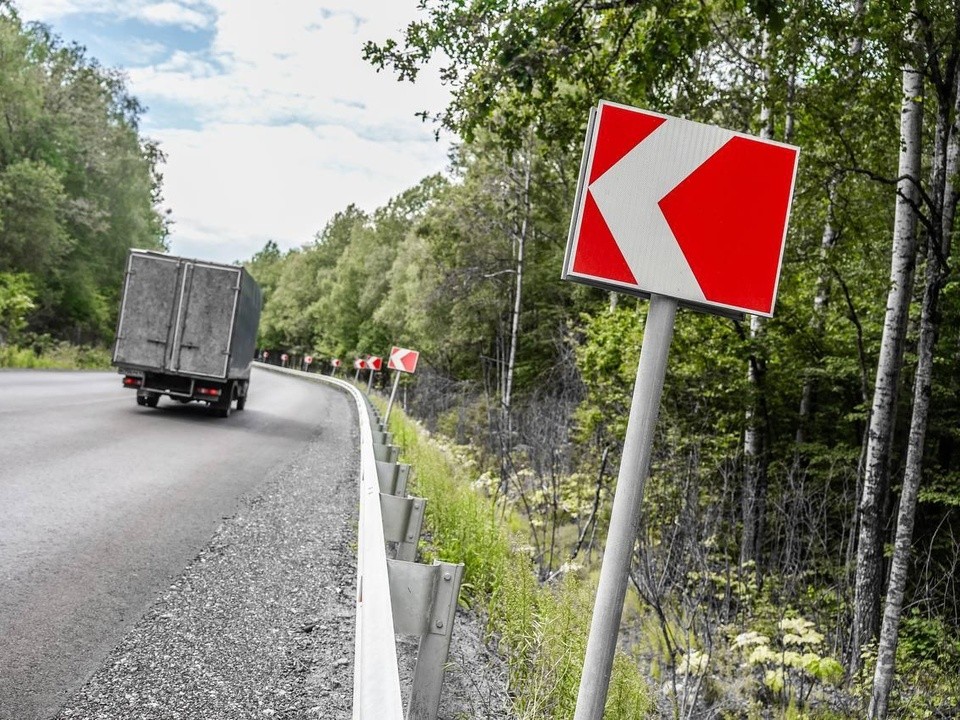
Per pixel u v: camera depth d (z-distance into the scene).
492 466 16.12
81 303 55.28
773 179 2.00
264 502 9.06
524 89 6.13
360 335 67.44
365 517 4.82
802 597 8.89
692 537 8.66
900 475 12.46
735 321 12.65
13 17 46.97
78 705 3.47
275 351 110.94
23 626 4.37
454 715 3.82
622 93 6.98
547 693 4.21
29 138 50.53
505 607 5.44
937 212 8.34
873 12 6.36
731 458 11.42
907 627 8.98
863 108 8.55
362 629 2.72
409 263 45.59
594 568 9.74
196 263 18.67
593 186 1.99
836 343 13.09
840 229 10.90
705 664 6.88
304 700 3.76
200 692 3.73
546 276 31.05
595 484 12.75
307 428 20.25
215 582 5.65
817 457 12.96
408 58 6.61
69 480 8.85
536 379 29.47
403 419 23.61
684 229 1.98
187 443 13.75
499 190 28.77
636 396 1.93
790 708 6.63
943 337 12.08
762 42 8.79
